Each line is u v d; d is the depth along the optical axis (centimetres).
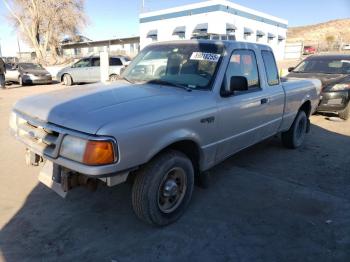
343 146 631
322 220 362
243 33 3512
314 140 671
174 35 3500
